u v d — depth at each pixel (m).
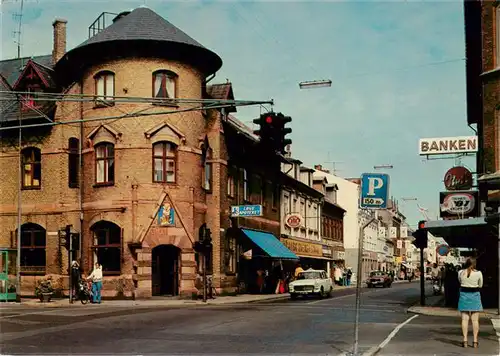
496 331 16.67
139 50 31.92
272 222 45.50
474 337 13.44
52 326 17.44
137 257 30.62
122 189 31.33
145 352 12.62
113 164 31.86
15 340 14.53
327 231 64.69
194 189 32.72
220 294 34.91
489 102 24.95
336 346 13.53
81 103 33.22
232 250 37.34
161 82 32.16
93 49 32.12
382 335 15.66
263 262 42.75
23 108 34.25
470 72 32.12
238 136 38.22
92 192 32.19
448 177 30.28
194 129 32.97
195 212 32.94
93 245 31.98
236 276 37.59
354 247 77.44
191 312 22.30
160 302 28.84
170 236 31.16
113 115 31.84
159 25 32.69
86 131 32.78
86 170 32.66
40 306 26.69
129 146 31.48
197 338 14.87
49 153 33.53
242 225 39.12
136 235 30.91
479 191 29.80
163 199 31.27
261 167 43.38
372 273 57.78
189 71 32.88
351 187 78.56
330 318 20.41
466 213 29.84
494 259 26.61
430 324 18.64
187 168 32.28
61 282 32.53
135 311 22.80
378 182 12.62
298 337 15.16
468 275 13.52
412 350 12.98
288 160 51.38
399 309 25.66
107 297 30.78
